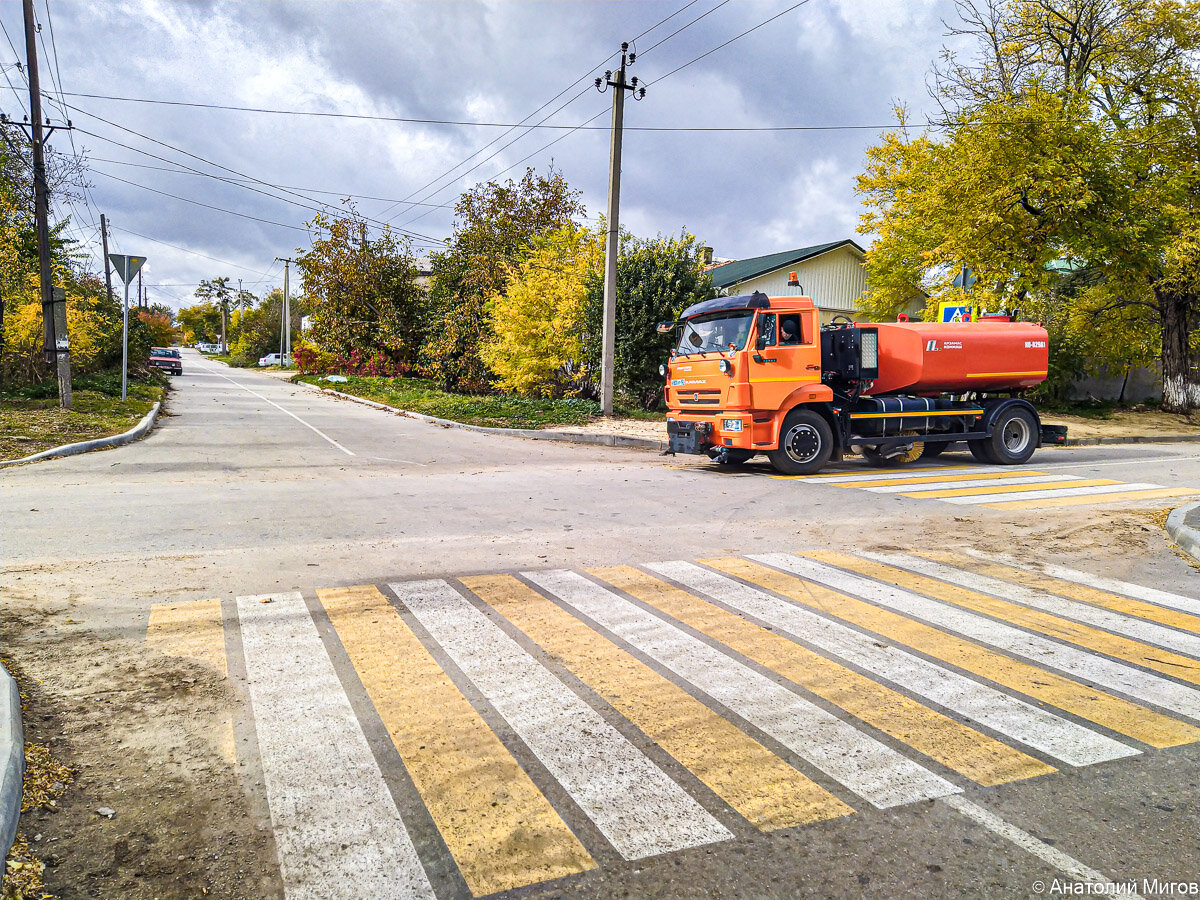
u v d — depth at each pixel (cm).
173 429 1705
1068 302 2425
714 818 267
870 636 457
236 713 339
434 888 229
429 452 1427
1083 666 416
